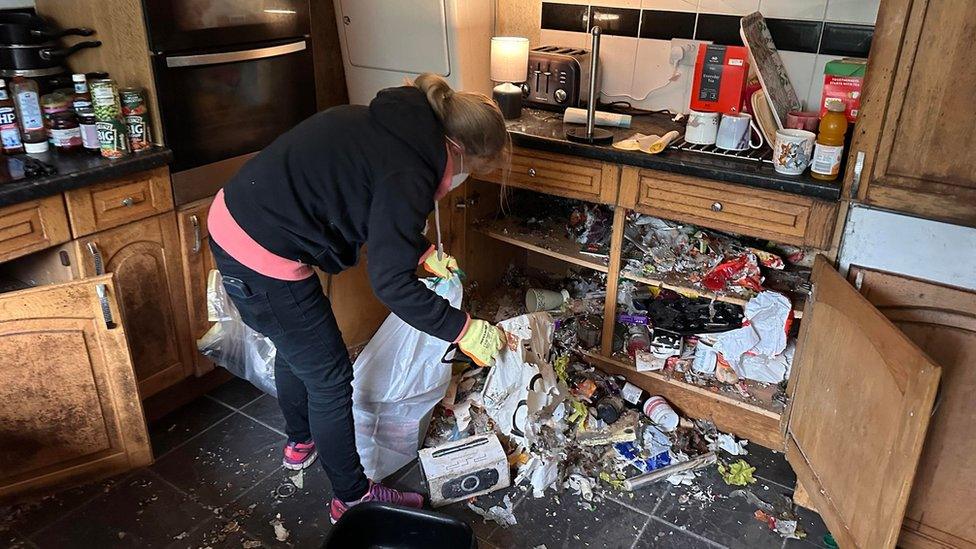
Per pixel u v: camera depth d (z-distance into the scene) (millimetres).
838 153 1822
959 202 1625
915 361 1429
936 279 1732
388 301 1562
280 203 1531
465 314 1672
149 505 2031
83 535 1923
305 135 1540
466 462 2037
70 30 2072
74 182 1911
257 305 1660
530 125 2379
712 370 2320
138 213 2121
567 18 2582
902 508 1510
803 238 1905
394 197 1467
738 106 2082
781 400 2227
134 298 2182
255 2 2289
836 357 1792
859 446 1684
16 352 1795
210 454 2230
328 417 1793
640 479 2121
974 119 1551
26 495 1986
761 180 1889
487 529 1970
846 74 2002
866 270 1828
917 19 1543
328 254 1655
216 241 1632
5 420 1861
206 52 2180
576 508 2047
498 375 2129
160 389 2332
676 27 2381
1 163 1985
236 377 2609
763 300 2088
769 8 2205
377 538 1874
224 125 2307
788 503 2074
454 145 1563
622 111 2539
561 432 2238
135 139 2100
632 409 2389
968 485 1767
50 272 2064
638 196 2139
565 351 2482
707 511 2047
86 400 1946
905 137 1650
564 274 2992
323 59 2691
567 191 2270
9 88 2062
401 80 2564
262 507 2037
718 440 2295
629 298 2477
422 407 2141
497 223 2686
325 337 1729
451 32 2365
